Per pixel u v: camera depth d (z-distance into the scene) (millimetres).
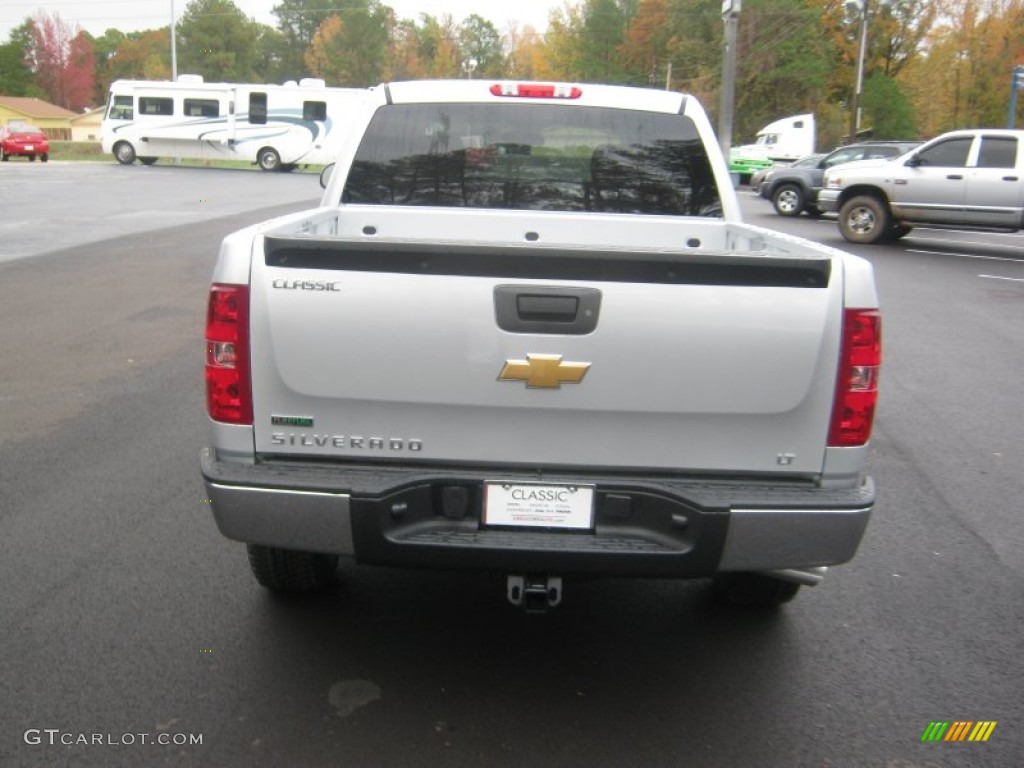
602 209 5207
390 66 97062
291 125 39281
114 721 3326
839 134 56719
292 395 3201
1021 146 16875
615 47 77875
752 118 58406
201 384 7645
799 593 4441
